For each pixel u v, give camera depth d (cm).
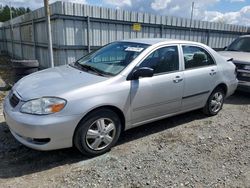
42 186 284
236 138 430
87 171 315
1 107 550
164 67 414
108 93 341
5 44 2178
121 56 407
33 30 1166
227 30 1461
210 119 516
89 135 336
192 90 458
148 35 1099
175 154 366
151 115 407
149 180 302
